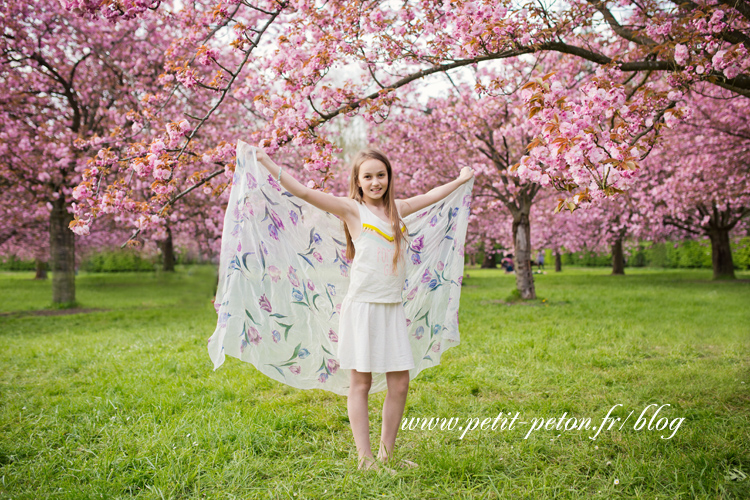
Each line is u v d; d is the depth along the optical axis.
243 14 7.45
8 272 26.70
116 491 2.07
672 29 3.88
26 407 3.24
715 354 4.64
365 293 2.21
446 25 4.25
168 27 9.03
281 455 2.43
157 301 11.36
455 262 2.83
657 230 14.91
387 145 9.98
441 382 3.73
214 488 2.10
